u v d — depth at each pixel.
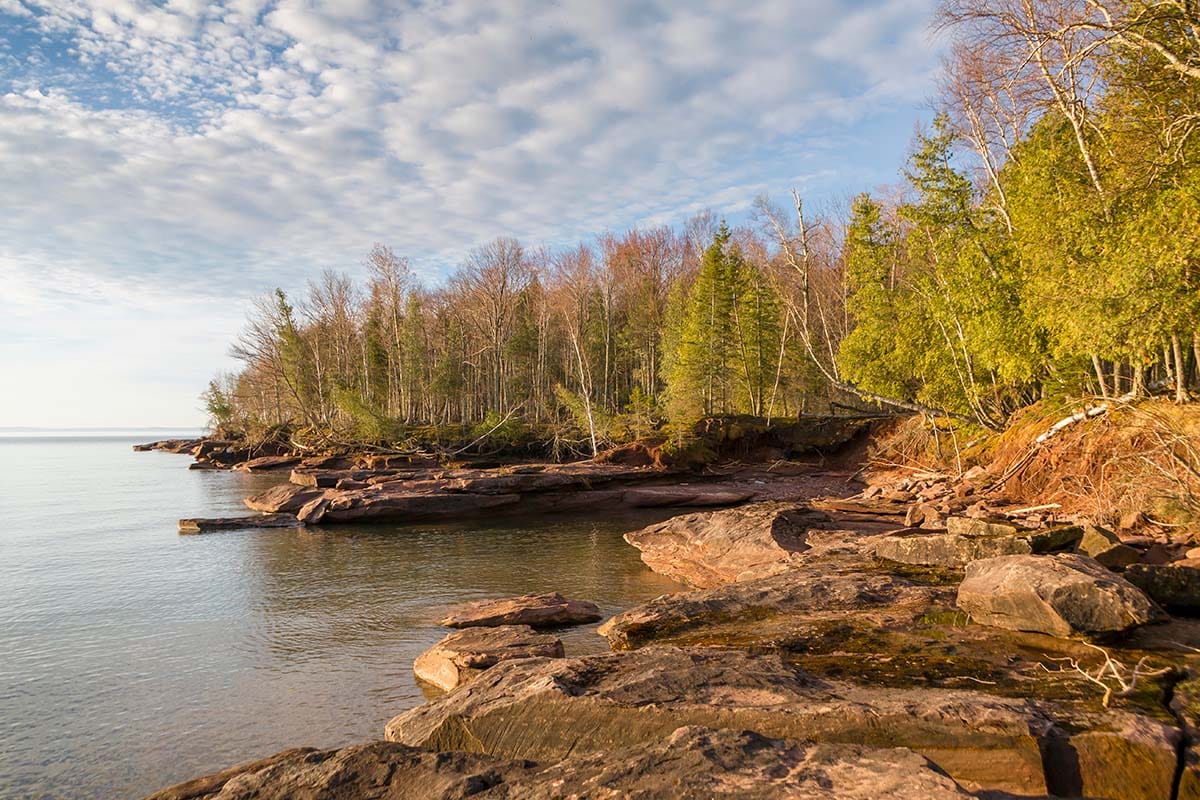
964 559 12.22
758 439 46.53
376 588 18.86
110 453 127.75
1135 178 15.73
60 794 8.40
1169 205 14.59
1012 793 5.02
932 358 29.86
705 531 20.14
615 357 69.75
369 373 69.56
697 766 4.41
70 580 20.16
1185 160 14.82
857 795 3.90
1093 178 17.66
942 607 9.62
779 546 17.28
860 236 35.12
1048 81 18.78
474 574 20.55
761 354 51.16
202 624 15.55
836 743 4.90
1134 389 18.73
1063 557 8.72
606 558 22.98
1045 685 6.32
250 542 26.94
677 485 39.94
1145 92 15.69
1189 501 13.07
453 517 33.38
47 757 9.28
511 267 61.94
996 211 26.30
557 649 11.37
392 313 67.19
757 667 6.71
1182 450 14.66
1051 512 16.23
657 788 4.17
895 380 33.38
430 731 6.41
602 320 69.25
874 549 14.40
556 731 5.90
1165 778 4.86
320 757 5.46
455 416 72.81
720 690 6.09
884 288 35.12
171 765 9.04
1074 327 17.11
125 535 28.45
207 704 10.94
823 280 53.56
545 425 55.97
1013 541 11.60
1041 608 7.84
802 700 5.79
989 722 5.26
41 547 25.69
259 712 10.56
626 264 75.50
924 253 31.48
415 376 63.81
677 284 62.31
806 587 11.16
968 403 29.45
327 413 68.31
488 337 67.56
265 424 75.81
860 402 52.28
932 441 33.59
